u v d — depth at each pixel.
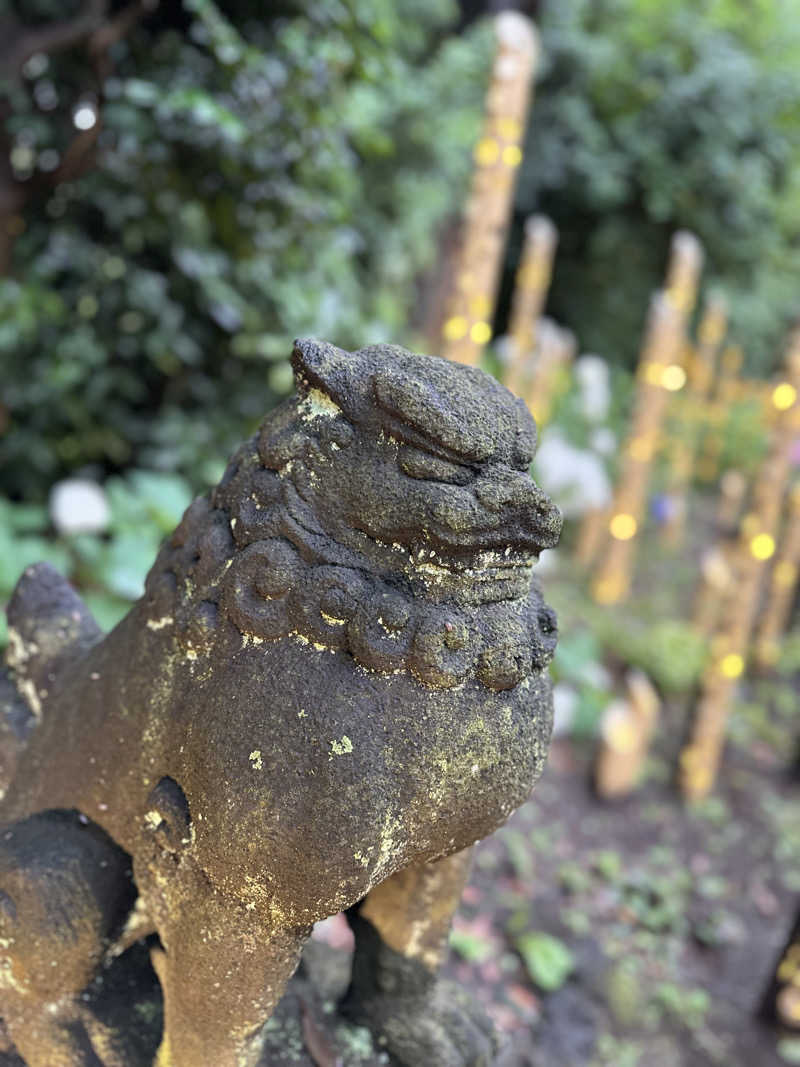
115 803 0.74
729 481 5.00
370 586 0.62
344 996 0.95
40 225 2.12
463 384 0.64
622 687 3.15
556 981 1.79
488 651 0.63
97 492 1.94
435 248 4.43
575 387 4.69
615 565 3.79
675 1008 1.86
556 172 5.30
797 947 1.82
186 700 0.67
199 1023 0.70
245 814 0.62
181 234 2.09
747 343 6.05
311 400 0.66
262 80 1.76
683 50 5.11
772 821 2.62
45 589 0.94
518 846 2.21
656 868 2.32
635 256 5.52
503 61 2.04
